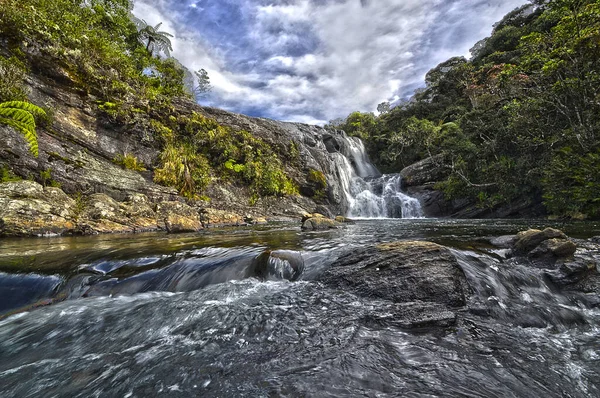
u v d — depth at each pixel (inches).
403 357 80.4
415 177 890.1
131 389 69.8
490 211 701.3
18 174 409.1
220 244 245.4
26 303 136.8
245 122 842.8
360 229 391.9
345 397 63.1
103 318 115.6
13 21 450.3
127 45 914.1
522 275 147.6
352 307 119.2
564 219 488.1
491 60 1227.2
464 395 63.9
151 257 191.6
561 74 544.4
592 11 457.1
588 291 134.0
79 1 732.7
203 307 123.1
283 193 768.3
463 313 111.7
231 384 70.1
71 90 512.1
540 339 95.0
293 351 85.3
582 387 69.3
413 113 1384.1
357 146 1298.0
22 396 68.7
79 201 433.1
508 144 688.4
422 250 148.4
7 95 418.3
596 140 460.4
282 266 167.3
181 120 678.5
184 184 598.9
